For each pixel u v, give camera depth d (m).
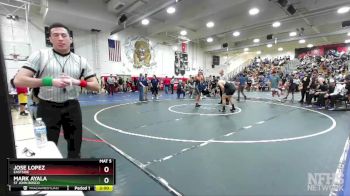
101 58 15.57
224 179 2.49
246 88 19.48
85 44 14.82
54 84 1.59
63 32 1.86
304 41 20.97
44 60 1.83
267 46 22.30
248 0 10.57
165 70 19.56
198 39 19.38
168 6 10.12
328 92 8.45
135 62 17.42
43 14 12.07
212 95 14.05
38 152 1.52
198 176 2.56
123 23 13.37
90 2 12.02
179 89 12.97
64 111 1.99
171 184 2.37
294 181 2.43
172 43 19.89
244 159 3.08
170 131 4.70
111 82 14.91
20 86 1.60
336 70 19.55
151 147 3.62
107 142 3.88
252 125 5.27
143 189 2.27
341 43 23.06
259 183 2.39
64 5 11.07
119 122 5.66
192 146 3.67
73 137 2.10
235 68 27.16
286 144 3.76
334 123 5.51
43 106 1.93
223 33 16.02
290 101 10.71
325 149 3.49
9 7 11.47
